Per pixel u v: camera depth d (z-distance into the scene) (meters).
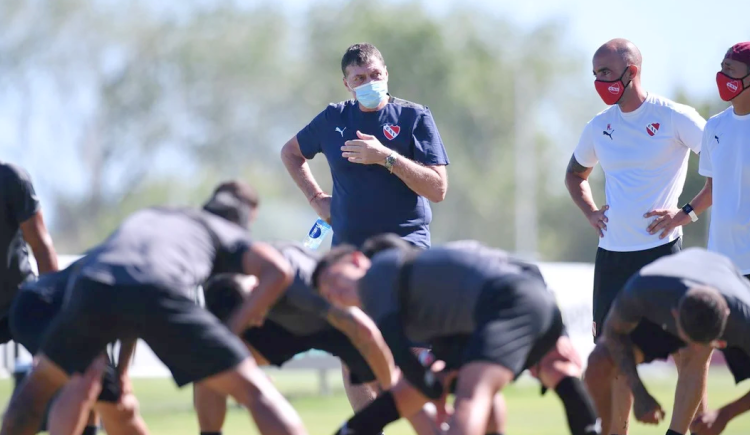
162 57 173.75
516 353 19.34
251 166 174.88
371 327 22.81
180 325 19.73
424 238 26.16
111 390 22.59
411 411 20.91
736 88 26.17
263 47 172.25
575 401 21.59
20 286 25.27
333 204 26.59
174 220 20.56
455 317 20.08
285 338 24.11
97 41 173.00
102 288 19.59
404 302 20.20
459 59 169.00
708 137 27.08
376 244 21.53
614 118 28.28
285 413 19.95
